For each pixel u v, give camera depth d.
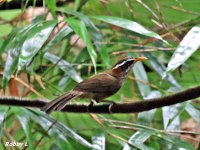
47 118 10.18
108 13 13.06
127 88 12.80
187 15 13.03
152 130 10.18
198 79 13.02
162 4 12.83
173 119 10.47
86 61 11.87
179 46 8.22
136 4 12.75
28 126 9.88
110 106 9.04
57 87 11.17
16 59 9.50
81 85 9.39
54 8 10.43
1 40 11.24
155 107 8.80
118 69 10.09
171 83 11.94
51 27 9.55
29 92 11.15
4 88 9.43
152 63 12.12
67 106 9.19
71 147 9.84
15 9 13.29
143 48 12.21
